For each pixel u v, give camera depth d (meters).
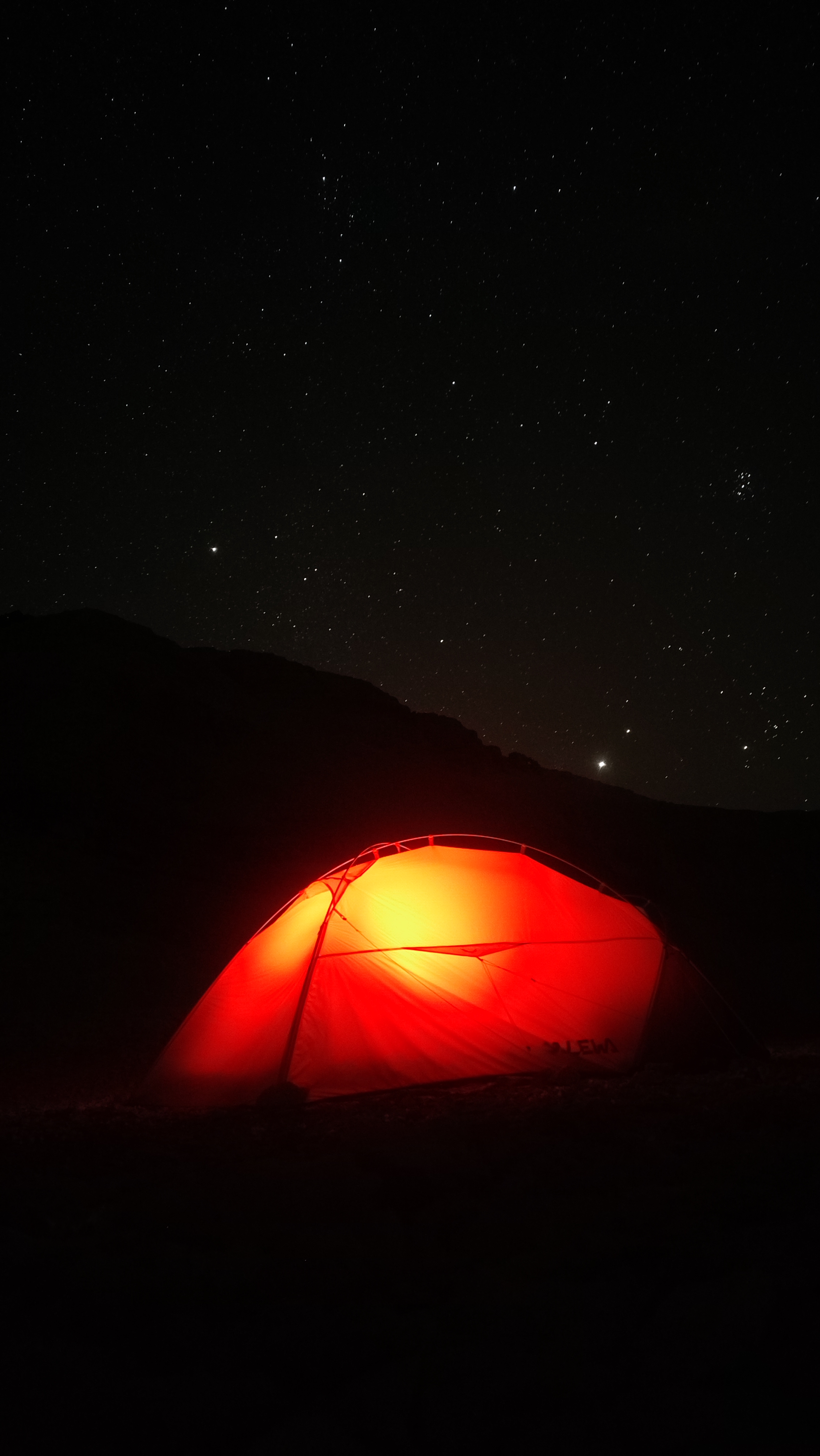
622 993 8.74
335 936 8.10
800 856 32.72
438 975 8.23
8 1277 3.14
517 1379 2.35
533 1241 3.47
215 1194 4.25
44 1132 6.40
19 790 21.56
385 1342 2.63
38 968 14.99
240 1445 2.18
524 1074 7.97
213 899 19.86
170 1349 2.64
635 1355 2.48
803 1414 2.16
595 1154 4.89
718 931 26.12
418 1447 2.12
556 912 8.91
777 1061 9.28
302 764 26.92
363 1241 3.55
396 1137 5.41
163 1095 7.72
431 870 8.71
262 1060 7.61
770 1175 4.27
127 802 22.27
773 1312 2.58
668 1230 3.49
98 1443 2.18
